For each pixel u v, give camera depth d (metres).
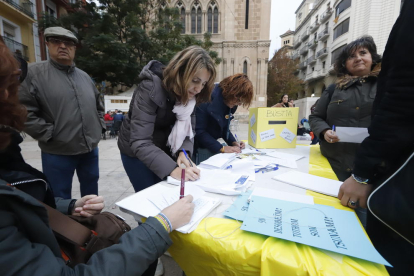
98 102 2.26
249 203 0.88
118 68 12.87
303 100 14.27
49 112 1.75
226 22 22.02
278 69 27.28
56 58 1.79
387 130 0.76
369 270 0.55
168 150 1.65
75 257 0.80
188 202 0.83
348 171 1.54
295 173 1.29
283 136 2.10
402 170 0.72
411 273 0.80
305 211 0.81
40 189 0.77
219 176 1.20
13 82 0.62
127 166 1.56
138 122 1.27
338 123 1.58
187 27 22.45
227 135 2.20
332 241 0.63
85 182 2.15
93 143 2.03
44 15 11.61
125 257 0.62
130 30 12.86
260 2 21.73
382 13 17.67
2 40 0.61
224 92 1.90
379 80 0.94
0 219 0.51
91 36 12.27
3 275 0.48
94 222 0.92
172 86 1.23
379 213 0.76
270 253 0.61
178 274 1.63
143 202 0.92
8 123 0.63
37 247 0.57
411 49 0.68
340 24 25.38
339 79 1.70
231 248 0.66
